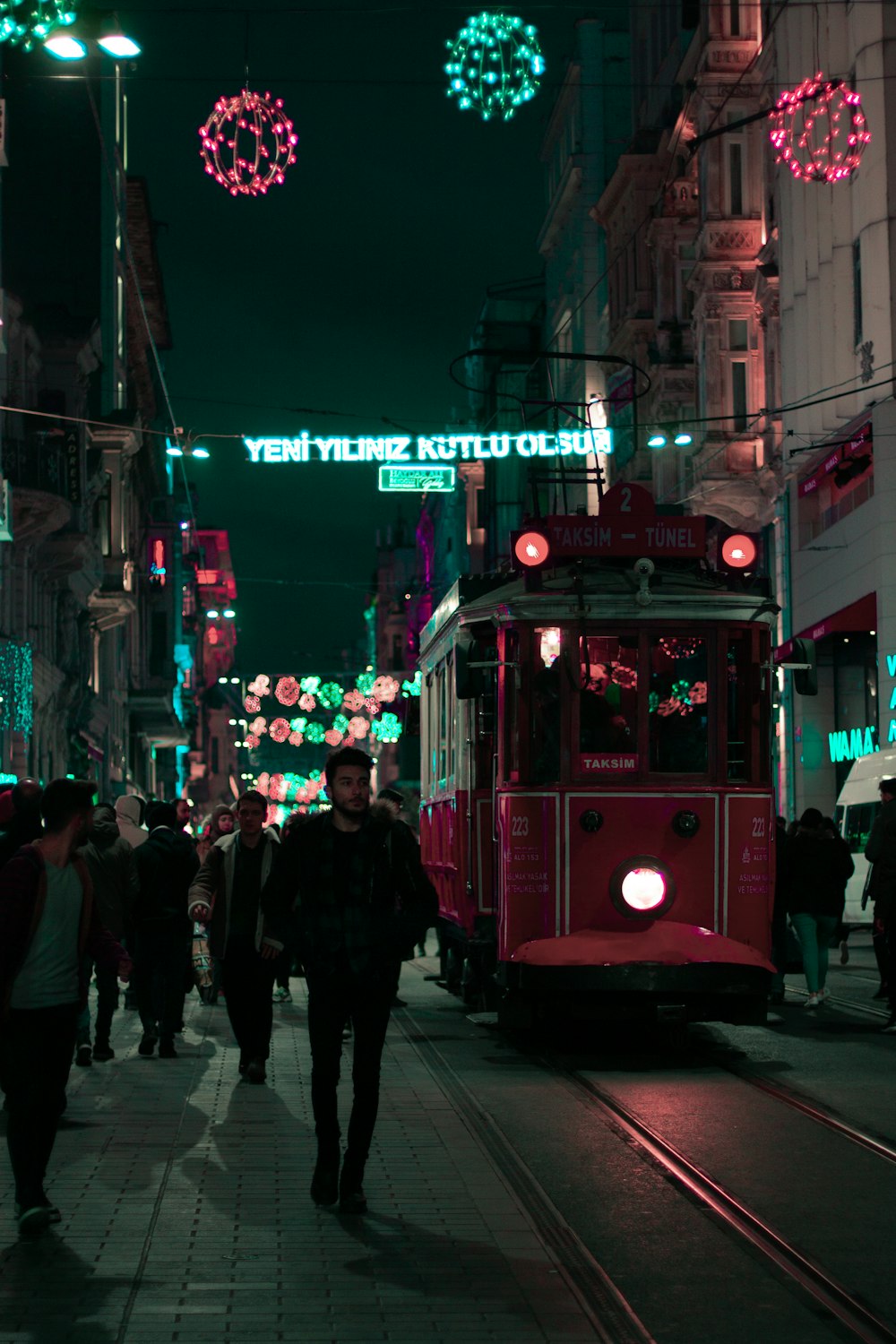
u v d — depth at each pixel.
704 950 13.37
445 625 16.94
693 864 13.80
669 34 52.38
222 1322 6.00
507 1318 6.09
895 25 30.39
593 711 13.93
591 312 65.06
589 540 14.32
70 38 18.28
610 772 13.85
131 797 16.09
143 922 13.55
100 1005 13.39
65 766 49.59
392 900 7.91
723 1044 14.41
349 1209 7.67
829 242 33.03
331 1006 7.85
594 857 13.78
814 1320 6.17
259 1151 9.20
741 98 41.12
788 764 37.62
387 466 32.47
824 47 32.25
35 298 56.94
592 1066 13.06
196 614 105.06
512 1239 7.23
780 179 35.34
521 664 14.02
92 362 47.12
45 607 45.91
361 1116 7.76
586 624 13.97
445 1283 6.55
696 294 42.16
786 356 35.44
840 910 17.39
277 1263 6.80
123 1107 10.76
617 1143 9.66
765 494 40.03
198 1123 10.15
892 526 31.00
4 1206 7.82
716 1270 6.88
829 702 36.69
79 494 44.47
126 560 54.97
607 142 65.81
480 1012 16.70
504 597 14.62
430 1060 13.45
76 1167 8.75
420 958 27.42
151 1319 6.03
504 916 13.94
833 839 17.31
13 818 10.64
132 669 70.69
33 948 7.46
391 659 123.19
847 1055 13.54
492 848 15.24
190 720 100.81
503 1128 10.15
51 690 45.72
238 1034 12.19
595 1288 6.52
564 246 69.94
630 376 50.47
